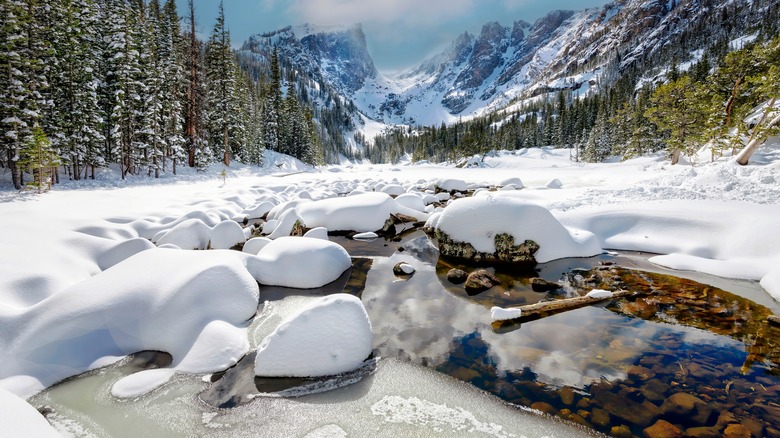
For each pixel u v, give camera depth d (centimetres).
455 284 828
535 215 970
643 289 759
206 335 541
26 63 1970
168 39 3406
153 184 2488
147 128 2831
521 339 573
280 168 4728
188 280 602
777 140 3272
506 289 790
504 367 499
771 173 1252
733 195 1166
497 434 381
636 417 397
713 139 3319
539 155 7888
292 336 497
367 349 526
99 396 448
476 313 674
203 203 1616
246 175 3634
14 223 977
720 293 727
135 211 1355
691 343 547
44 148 1889
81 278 766
